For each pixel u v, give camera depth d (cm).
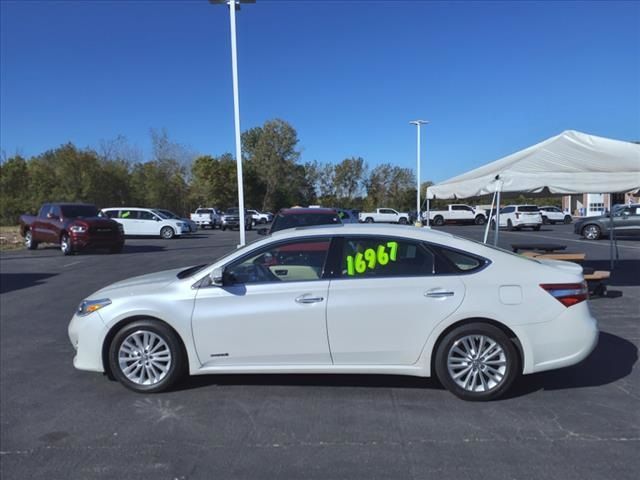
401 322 440
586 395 457
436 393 463
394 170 7125
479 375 441
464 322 441
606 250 1753
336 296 446
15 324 773
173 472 334
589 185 855
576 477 320
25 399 465
